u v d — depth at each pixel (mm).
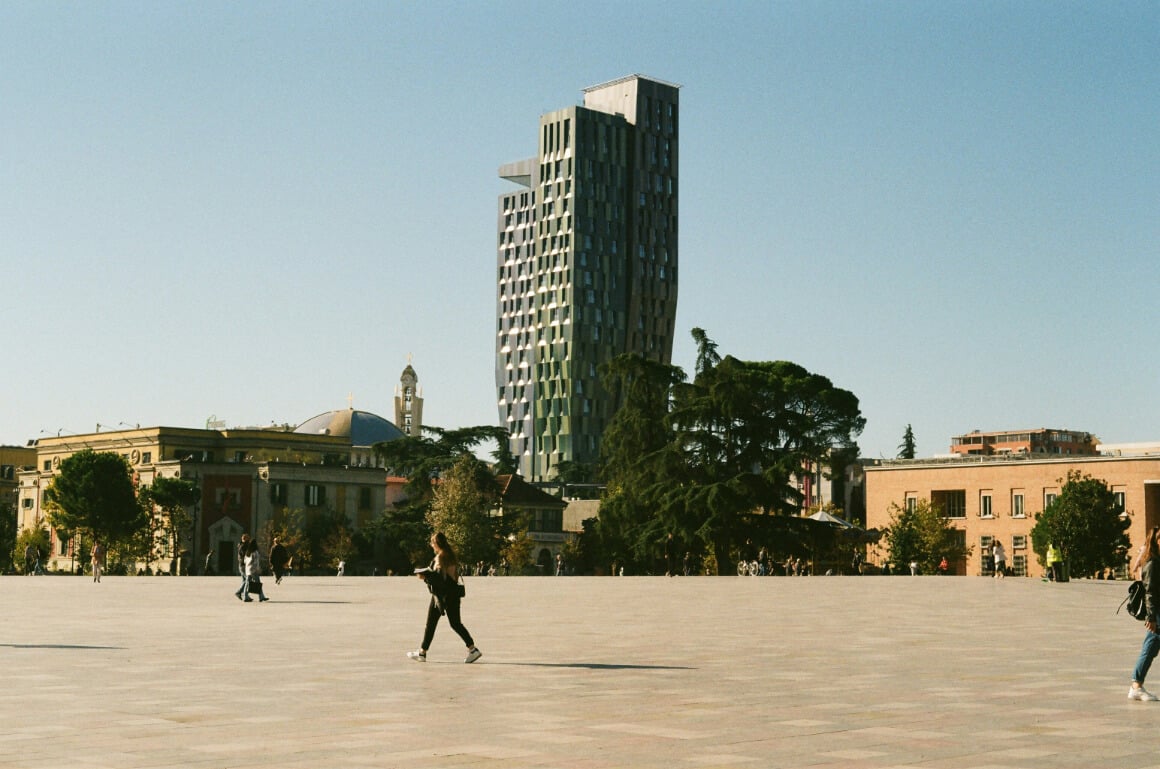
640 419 91312
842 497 165250
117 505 116062
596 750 11531
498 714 13859
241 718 13531
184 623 29625
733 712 14047
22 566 134875
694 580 66375
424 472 116188
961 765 10812
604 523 90312
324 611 35000
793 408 117125
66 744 11836
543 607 37406
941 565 111188
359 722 13250
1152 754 11391
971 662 19969
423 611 34969
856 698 15297
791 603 40031
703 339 91625
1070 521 100688
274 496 122250
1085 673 18281
